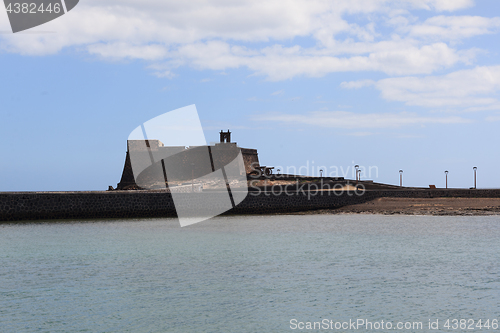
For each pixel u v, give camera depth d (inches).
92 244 1419.8
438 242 1430.9
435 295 792.3
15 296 798.5
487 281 890.1
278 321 664.4
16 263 1112.8
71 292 824.3
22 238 1574.8
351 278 926.4
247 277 938.7
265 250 1291.8
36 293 818.2
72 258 1176.8
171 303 753.0
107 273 985.5
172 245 1395.2
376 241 1464.1
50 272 1000.2
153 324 651.5
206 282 895.1
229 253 1242.6
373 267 1037.2
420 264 1069.8
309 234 1654.8
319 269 1017.5
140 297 788.0
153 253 1246.9
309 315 690.2
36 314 697.6
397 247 1333.7
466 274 954.7
